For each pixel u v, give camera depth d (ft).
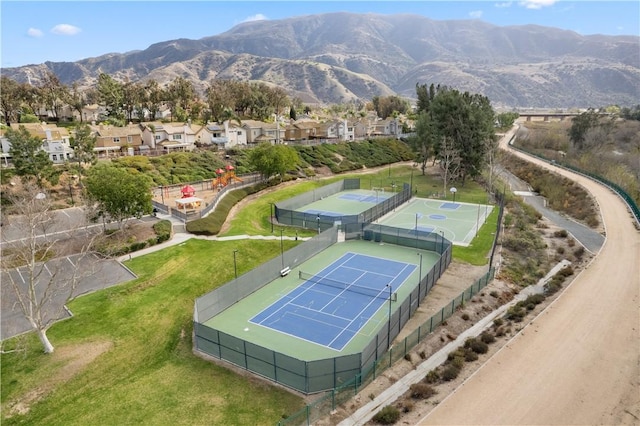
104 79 386.73
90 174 165.27
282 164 251.39
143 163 255.50
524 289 123.75
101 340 96.12
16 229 154.20
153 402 76.23
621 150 341.62
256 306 112.27
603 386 76.02
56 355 90.12
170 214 188.75
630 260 135.95
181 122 366.22
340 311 109.29
